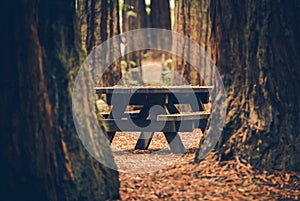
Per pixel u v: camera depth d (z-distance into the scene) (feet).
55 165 24.62
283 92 31.71
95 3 53.78
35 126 23.35
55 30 26.16
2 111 22.30
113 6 55.16
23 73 22.93
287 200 27.17
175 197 27.27
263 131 31.50
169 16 94.22
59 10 26.40
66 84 26.22
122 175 31.35
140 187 28.94
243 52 32.48
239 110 32.32
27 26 23.29
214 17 34.47
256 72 32.04
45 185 23.52
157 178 30.60
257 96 31.89
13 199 22.47
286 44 31.99
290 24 32.09
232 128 32.24
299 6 32.32
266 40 31.89
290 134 31.37
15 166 22.47
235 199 27.07
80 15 53.47
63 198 24.82
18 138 22.57
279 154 31.12
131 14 86.94
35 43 23.95
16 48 22.65
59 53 26.21
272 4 31.91
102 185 26.58
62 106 25.89
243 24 32.42
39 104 23.77
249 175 30.35
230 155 31.78
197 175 30.76
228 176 30.35
